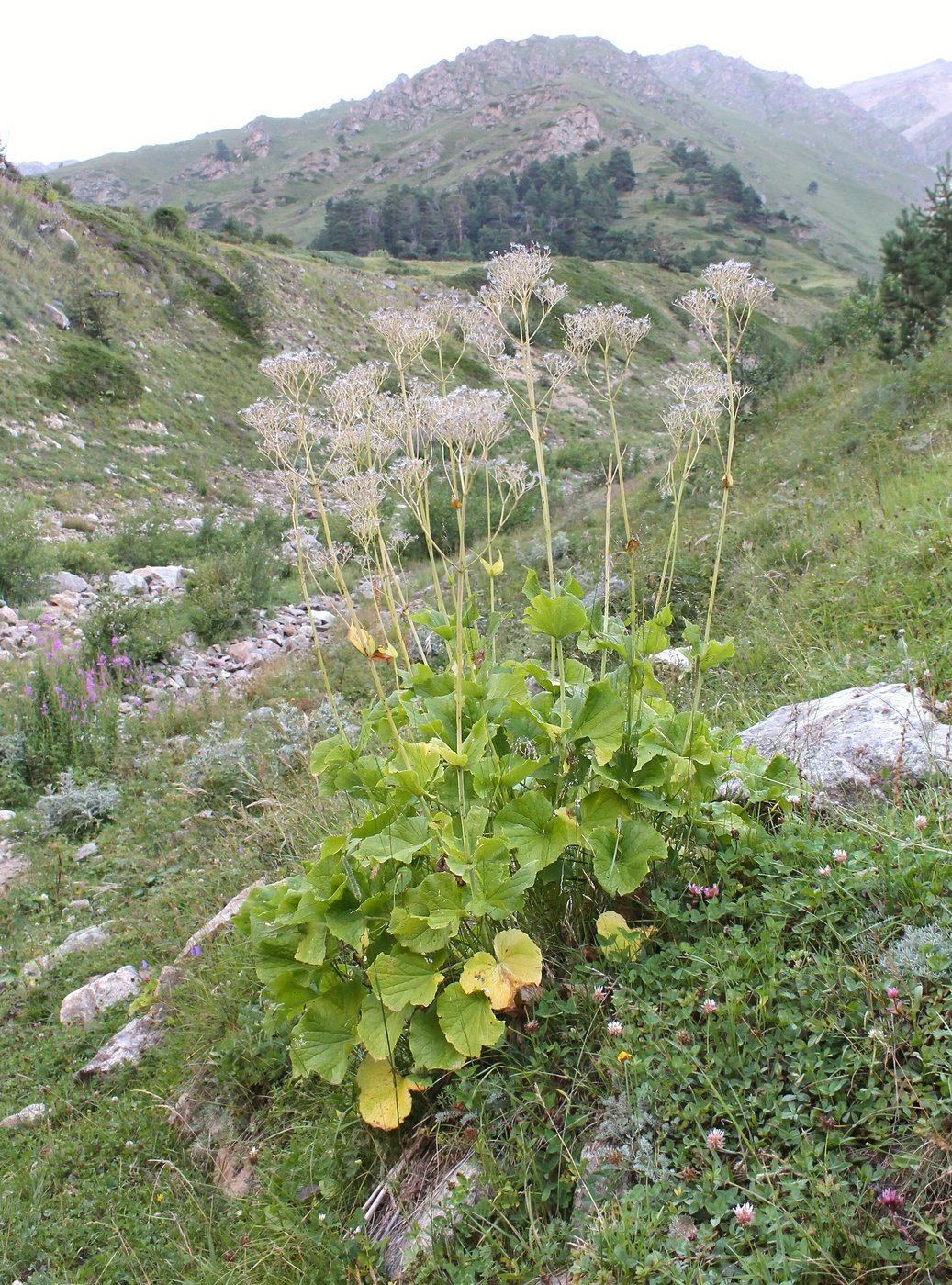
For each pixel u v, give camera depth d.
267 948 2.73
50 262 30.31
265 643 12.91
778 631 5.54
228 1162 3.00
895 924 2.24
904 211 14.27
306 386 2.88
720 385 2.76
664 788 2.75
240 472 26.67
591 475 21.81
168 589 15.22
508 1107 2.34
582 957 2.55
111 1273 2.71
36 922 5.64
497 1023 2.29
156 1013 4.04
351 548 2.95
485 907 2.34
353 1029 2.65
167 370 29.92
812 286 100.56
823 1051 2.01
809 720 3.57
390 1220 2.35
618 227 127.81
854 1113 1.89
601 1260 1.77
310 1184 2.56
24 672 10.28
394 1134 2.55
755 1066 2.01
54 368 25.27
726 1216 1.81
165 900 5.18
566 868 2.72
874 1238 1.65
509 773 2.67
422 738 2.90
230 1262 2.48
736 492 10.74
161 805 6.77
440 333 2.92
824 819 2.88
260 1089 3.24
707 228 127.88
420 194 124.56
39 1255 2.92
